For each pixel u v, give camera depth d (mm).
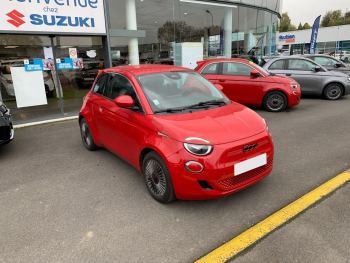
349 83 10281
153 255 2729
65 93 9383
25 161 5289
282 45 56344
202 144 3146
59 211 3543
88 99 5414
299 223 3105
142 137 3699
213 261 2621
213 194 3174
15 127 7801
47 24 8219
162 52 12211
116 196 3852
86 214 3453
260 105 8812
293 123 7227
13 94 8430
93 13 9062
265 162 3488
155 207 3545
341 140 5742
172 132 3322
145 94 3973
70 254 2779
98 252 2793
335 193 3680
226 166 3156
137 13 11188
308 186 3898
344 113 8164
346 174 4191
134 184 4176
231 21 14734
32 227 3234
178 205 3566
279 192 3773
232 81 8906
